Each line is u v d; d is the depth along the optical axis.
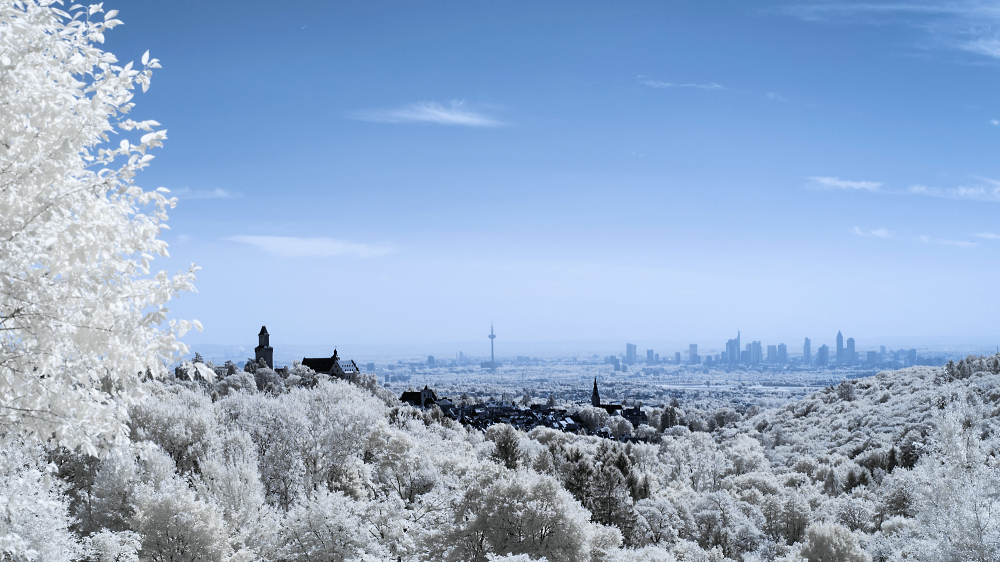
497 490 43.88
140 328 11.78
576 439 161.62
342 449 69.69
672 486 103.38
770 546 70.25
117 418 12.85
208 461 53.38
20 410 11.36
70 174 12.12
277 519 43.09
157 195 12.77
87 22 11.88
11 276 10.41
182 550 37.38
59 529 28.44
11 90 10.80
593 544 48.31
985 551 31.94
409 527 44.56
